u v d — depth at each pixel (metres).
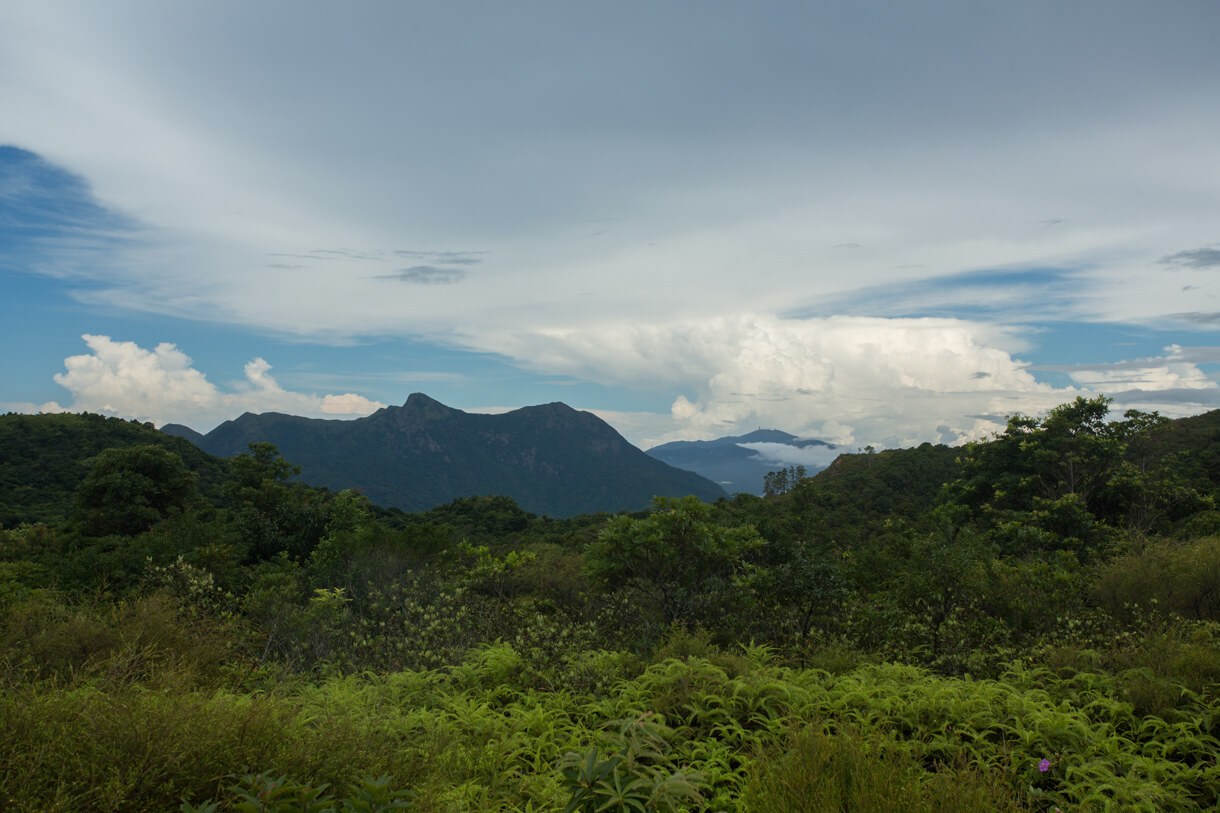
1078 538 17.11
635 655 7.34
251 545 20.67
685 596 9.55
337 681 6.43
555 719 5.62
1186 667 5.65
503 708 6.04
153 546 14.24
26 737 3.05
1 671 4.39
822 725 4.66
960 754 4.33
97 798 2.75
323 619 8.38
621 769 3.14
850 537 22.89
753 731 5.18
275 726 3.57
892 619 8.32
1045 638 7.41
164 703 3.53
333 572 12.97
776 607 9.02
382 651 7.91
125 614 6.37
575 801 2.94
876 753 3.98
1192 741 4.64
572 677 6.41
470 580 9.80
